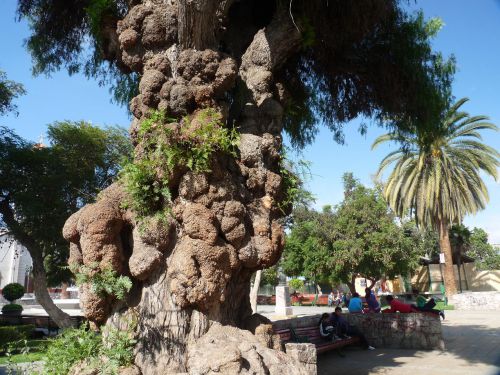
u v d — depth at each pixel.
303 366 4.71
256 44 6.39
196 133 4.77
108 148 17.58
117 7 6.45
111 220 4.73
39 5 8.30
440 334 9.41
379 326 10.16
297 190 5.97
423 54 7.92
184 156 4.77
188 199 4.86
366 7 6.79
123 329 4.64
